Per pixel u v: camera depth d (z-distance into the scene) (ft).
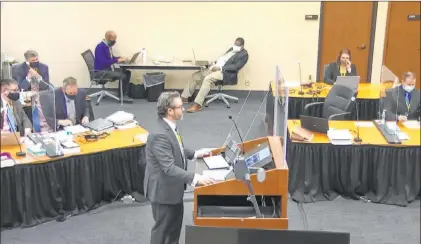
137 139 14.76
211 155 11.91
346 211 14.35
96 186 14.20
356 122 16.29
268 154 10.88
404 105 16.71
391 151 14.44
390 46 26.08
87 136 14.57
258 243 6.05
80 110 16.28
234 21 25.76
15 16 25.30
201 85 24.62
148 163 10.53
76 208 14.05
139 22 25.76
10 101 14.98
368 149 14.53
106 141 14.52
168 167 10.11
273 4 25.46
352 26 25.68
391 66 26.37
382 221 13.83
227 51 25.36
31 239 12.80
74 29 25.73
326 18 25.62
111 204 14.61
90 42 25.96
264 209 10.52
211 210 10.53
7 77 23.07
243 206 10.93
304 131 15.08
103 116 22.56
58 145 13.57
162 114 10.37
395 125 15.61
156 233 11.00
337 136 14.53
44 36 25.72
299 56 26.16
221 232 6.09
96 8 25.49
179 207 10.94
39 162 13.02
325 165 14.71
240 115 22.97
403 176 14.61
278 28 25.80
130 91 25.72
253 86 26.48
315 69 26.32
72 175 13.64
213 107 24.32
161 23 25.80
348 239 5.89
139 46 26.08
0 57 24.68
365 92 20.07
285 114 10.57
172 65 24.43
